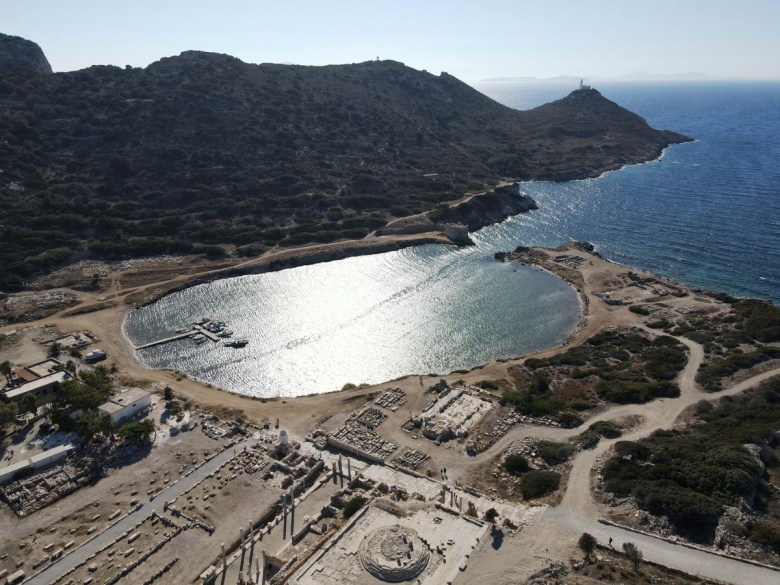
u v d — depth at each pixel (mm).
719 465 77500
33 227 184125
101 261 179375
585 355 129875
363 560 66062
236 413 105938
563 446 90125
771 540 65312
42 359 124875
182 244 190375
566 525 71750
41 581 68625
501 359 132500
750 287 173625
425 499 80188
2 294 154125
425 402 109938
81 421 92375
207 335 142125
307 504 81562
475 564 65562
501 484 85250
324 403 110312
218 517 79375
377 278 181625
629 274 181875
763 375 113438
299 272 184875
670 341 134000
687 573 62469
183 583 68688
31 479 85875
